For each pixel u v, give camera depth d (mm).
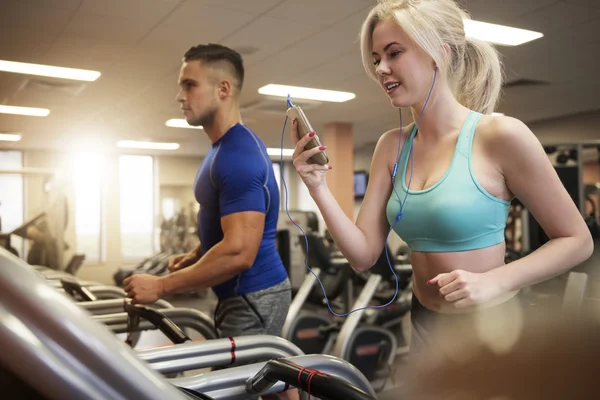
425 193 971
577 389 159
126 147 11336
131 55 4980
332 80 6016
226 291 1541
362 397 668
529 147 895
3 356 304
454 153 958
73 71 5508
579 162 4695
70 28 4254
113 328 1581
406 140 1081
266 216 1563
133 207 12859
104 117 8023
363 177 12328
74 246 11477
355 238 1093
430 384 203
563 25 4344
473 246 946
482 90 1028
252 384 857
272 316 1566
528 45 4879
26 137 9750
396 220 1031
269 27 4285
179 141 10656
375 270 3352
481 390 183
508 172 927
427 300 1008
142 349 1100
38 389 316
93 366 328
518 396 169
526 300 873
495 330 199
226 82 1594
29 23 4129
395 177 1076
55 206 5523
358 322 3410
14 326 307
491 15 4109
